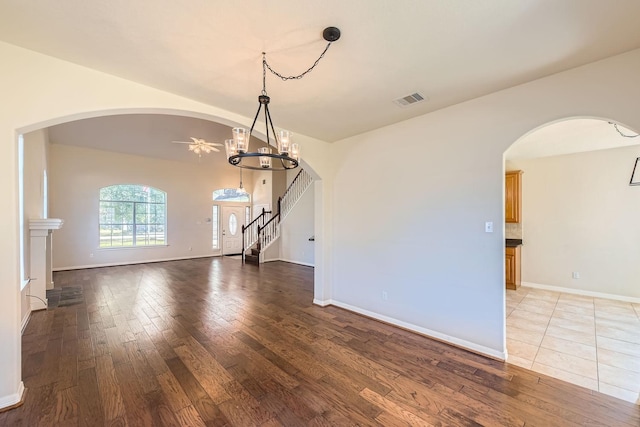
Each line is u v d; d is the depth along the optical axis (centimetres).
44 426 180
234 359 268
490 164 278
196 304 436
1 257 198
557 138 408
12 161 201
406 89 266
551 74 242
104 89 236
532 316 387
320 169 429
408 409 200
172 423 184
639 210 445
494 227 276
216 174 974
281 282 586
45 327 344
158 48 202
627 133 379
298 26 178
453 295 304
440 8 163
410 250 343
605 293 469
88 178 733
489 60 219
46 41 195
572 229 499
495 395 216
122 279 606
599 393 218
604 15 168
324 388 224
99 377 236
